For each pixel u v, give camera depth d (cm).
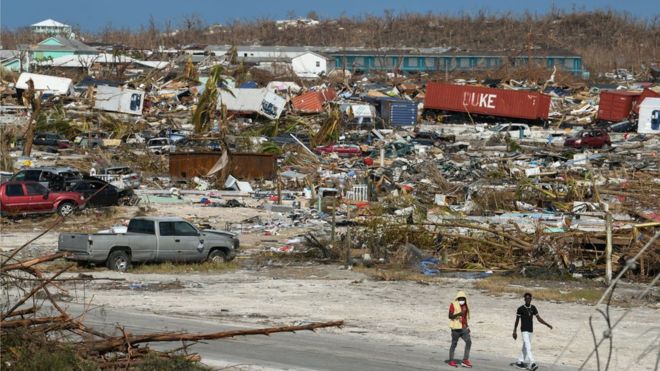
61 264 5125
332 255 5616
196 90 18262
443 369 2959
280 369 2900
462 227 5784
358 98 18438
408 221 5825
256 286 4678
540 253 5294
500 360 3122
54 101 15350
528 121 16712
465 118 17025
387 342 3397
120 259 5069
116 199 7544
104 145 12269
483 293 4522
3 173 8062
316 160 11112
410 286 4728
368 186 8306
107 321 3584
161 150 11838
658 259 4953
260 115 15062
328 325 2684
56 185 7394
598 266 5134
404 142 12812
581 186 8006
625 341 3425
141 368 2561
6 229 6506
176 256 5228
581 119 17175
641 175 8950
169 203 7938
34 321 2628
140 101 15312
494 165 10388
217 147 11844
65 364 2478
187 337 2662
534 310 3006
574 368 3006
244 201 8194
